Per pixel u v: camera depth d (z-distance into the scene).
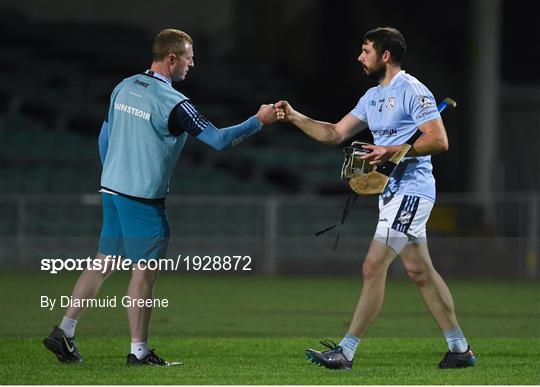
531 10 82.62
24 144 69.81
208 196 69.50
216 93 82.56
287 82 83.56
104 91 80.25
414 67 78.38
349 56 81.25
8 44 81.62
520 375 21.38
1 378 20.20
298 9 83.00
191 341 27.83
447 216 60.66
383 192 21.75
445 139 21.22
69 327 22.50
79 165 70.19
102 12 83.31
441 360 23.95
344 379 20.44
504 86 79.12
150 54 82.94
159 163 21.94
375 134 22.47
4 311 35.78
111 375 20.69
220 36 83.62
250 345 27.09
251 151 76.00
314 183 73.06
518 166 78.69
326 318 35.66
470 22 70.75
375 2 80.06
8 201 58.06
